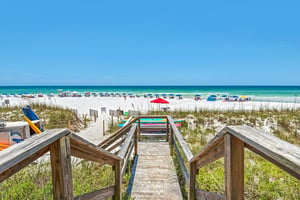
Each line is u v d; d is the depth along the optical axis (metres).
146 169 4.02
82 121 11.88
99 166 3.99
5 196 2.41
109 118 13.44
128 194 3.08
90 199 1.74
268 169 3.75
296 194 2.75
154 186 3.35
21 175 3.14
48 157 4.43
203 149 1.80
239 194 1.29
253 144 0.98
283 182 3.17
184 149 2.85
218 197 1.72
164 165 4.22
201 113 12.96
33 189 2.61
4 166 0.76
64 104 23.08
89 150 1.61
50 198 2.40
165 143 5.92
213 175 3.57
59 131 1.14
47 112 13.05
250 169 3.64
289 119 10.28
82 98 31.88
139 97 33.91
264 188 2.94
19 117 11.20
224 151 1.38
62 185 1.17
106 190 2.18
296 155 0.80
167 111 14.20
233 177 1.29
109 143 3.97
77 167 3.79
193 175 2.41
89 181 3.19
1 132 5.54
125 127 4.64
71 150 1.36
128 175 3.77
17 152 0.86
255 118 10.87
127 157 3.68
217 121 10.55
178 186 3.35
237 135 1.15
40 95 35.62
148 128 7.29
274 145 0.91
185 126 9.41
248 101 26.05
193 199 2.42
